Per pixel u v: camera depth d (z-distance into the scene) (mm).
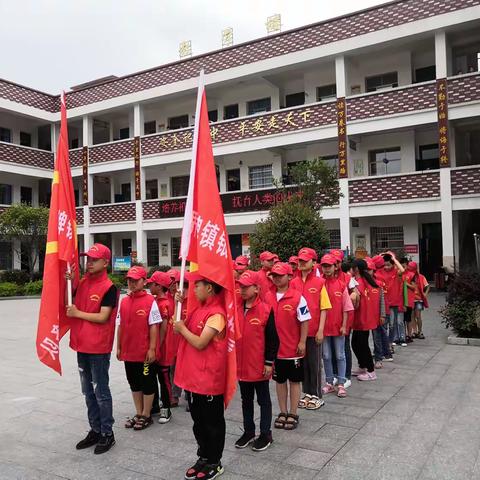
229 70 19500
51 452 4094
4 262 24156
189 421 4828
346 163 16859
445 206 15219
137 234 22125
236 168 21250
